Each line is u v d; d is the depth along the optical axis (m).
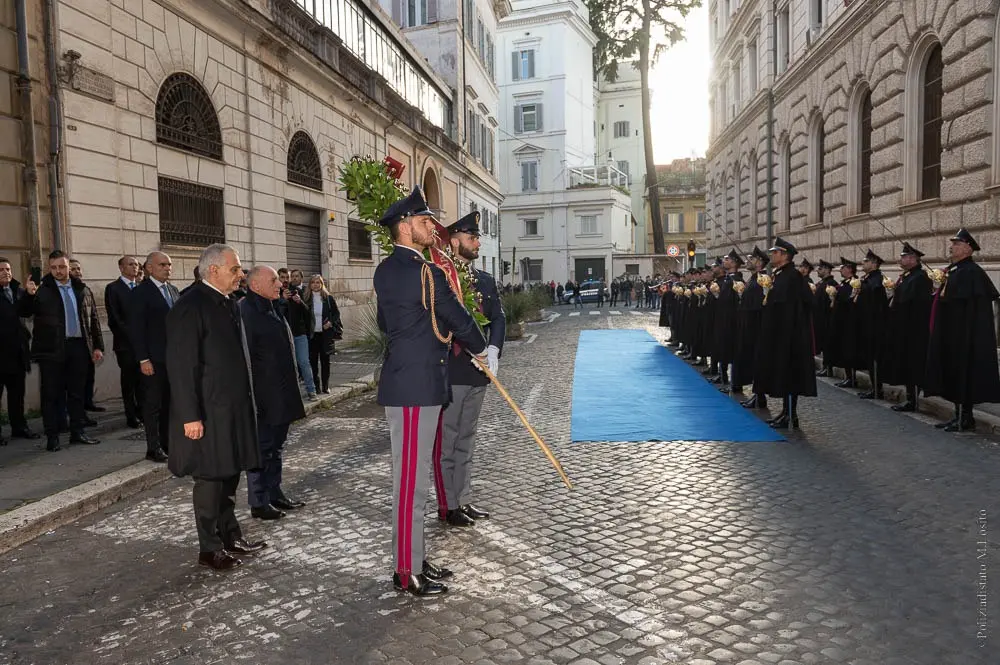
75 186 9.08
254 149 13.45
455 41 30.08
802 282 7.91
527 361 15.07
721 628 3.46
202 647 3.38
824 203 19.64
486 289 5.41
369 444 7.62
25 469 6.29
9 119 8.35
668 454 6.93
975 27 11.66
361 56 19.17
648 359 15.00
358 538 4.81
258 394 5.16
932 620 3.52
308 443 7.72
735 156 30.42
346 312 18.20
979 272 7.60
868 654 3.21
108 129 9.62
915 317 8.62
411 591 3.91
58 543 4.82
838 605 3.69
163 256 6.66
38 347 6.98
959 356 7.64
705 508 5.28
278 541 4.78
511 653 3.26
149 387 6.54
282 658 3.26
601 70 52.09
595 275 48.84
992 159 11.45
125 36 9.93
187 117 11.53
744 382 9.86
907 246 8.89
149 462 6.49
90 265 9.31
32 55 8.56
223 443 4.24
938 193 13.78
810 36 20.91
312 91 16.12
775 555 4.36
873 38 16.05
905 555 4.34
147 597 3.95
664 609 3.67
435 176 26.81
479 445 7.41
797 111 22.02
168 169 10.85
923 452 6.85
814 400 9.91
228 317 4.37
